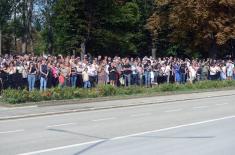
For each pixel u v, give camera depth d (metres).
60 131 17.09
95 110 24.91
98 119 20.73
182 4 51.34
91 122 19.67
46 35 73.69
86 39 58.75
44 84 29.73
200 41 53.91
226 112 23.34
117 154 12.78
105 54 60.88
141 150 13.37
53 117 21.72
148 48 65.12
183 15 51.94
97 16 59.53
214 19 51.09
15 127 18.23
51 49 73.19
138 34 64.50
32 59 30.86
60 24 58.75
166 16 55.09
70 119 20.80
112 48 61.12
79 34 58.22
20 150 13.38
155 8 62.16
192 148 13.72
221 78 44.59
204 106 26.77
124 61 35.19
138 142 14.70
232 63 46.09
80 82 32.22
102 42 59.44
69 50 58.44
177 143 14.54
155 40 64.00
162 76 38.47
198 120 20.12
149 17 61.56
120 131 17.03
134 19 63.16
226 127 18.03
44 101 26.53
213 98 32.88
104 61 34.06
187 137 15.69
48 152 13.08
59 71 30.78
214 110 24.39
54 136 15.93
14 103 25.47
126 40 62.09
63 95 27.77
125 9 62.25
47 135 16.16
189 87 37.53
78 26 57.97
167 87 35.44
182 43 57.72
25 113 22.50
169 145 14.18
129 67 35.19
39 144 14.34
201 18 50.94
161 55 64.88
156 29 56.47
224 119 20.45
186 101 30.48
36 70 29.56
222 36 50.72
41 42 76.31
